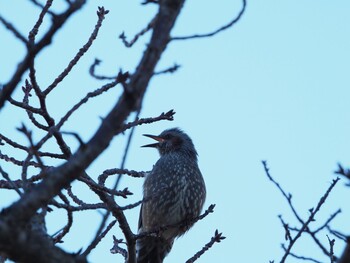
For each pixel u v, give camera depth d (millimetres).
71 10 6680
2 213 6391
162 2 6914
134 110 6672
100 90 9539
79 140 6543
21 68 6754
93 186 10219
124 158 7680
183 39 6934
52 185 6414
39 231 7242
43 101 10320
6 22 6746
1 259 7176
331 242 10086
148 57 6676
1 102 6824
